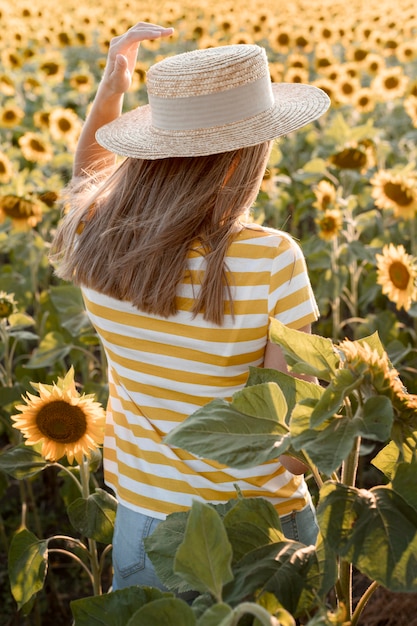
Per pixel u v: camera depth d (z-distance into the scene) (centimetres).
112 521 213
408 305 277
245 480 159
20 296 421
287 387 139
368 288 432
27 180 534
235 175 154
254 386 129
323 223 399
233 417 127
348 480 133
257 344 155
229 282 151
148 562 166
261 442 125
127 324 161
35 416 200
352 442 115
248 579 122
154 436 165
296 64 777
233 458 122
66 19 1177
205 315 151
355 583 292
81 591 320
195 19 1311
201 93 151
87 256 162
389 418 116
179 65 154
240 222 155
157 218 154
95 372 362
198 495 161
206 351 155
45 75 859
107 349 170
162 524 146
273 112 156
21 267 470
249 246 151
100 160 205
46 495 368
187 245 152
